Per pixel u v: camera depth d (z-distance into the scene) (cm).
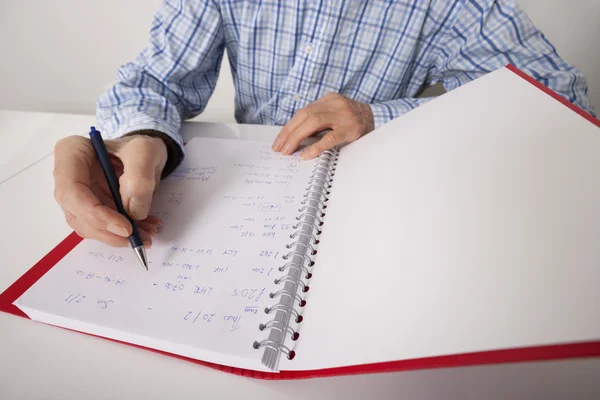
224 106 123
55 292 32
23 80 118
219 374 29
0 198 47
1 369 29
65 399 27
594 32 89
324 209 42
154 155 40
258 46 69
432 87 95
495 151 33
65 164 36
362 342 25
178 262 34
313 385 28
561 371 20
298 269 33
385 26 65
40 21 105
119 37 107
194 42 63
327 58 67
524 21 62
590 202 25
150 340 28
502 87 40
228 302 30
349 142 55
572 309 20
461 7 64
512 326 21
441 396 25
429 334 23
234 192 44
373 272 30
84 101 123
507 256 24
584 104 61
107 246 37
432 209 32
